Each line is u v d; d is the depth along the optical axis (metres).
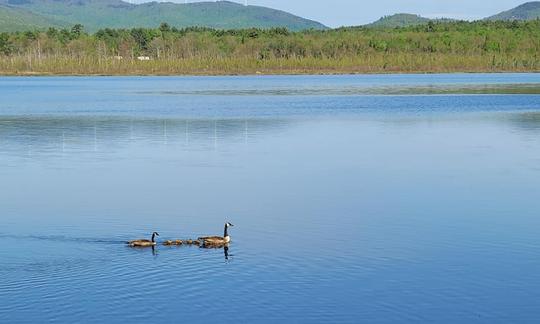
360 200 43.97
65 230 37.69
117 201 44.16
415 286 29.31
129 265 31.62
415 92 140.12
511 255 33.22
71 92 148.88
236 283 29.50
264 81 196.75
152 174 52.88
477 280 30.00
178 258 32.59
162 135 74.81
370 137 72.25
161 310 26.88
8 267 31.45
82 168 55.75
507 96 125.62
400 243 35.00
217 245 34.53
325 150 63.84
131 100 124.62
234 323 25.86
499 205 42.53
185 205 43.00
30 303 27.50
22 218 40.19
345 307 27.22
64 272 30.78
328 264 31.89
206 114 96.88
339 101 117.88
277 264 31.84
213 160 58.84
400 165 55.94
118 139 72.00
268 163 57.12
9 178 51.84
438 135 73.44
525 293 28.61
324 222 38.91
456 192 46.09
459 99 119.69
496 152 62.00
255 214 40.69
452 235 36.38
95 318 26.22
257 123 85.19
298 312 26.77
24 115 97.88
